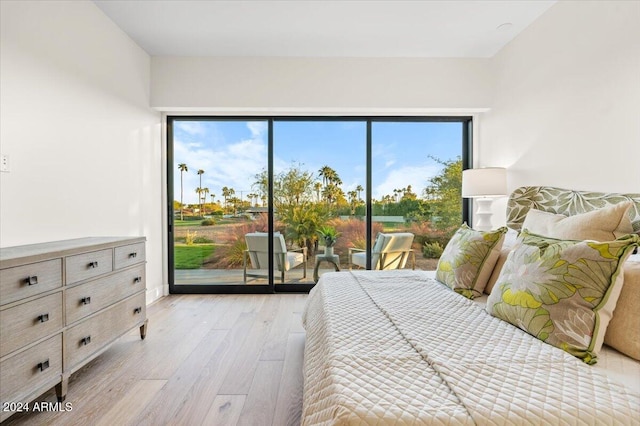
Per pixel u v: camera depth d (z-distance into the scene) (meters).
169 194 3.60
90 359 1.79
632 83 1.79
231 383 1.77
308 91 3.34
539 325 1.18
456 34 2.90
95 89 2.47
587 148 2.09
